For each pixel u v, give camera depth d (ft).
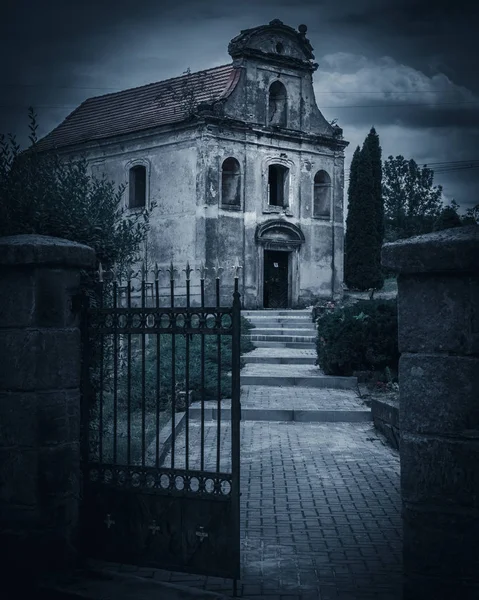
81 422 20.47
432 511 16.11
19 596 18.78
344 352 51.62
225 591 18.44
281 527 23.27
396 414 34.78
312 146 105.91
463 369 15.87
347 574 19.39
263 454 33.71
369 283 121.29
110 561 19.92
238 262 96.58
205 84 102.12
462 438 15.88
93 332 20.34
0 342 19.54
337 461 32.37
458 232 16.33
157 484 19.42
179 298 95.25
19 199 21.47
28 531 19.42
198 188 94.43
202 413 19.02
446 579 16.01
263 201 100.63
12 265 19.35
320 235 106.83
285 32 102.73
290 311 85.97
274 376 52.39
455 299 15.96
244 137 98.32
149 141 99.66
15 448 19.48
